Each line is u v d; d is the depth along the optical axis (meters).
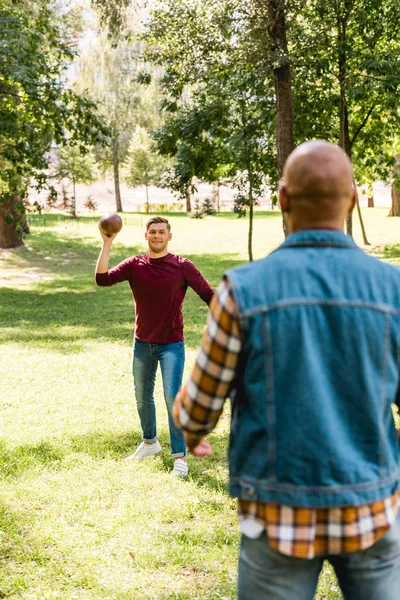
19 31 14.64
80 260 24.83
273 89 14.09
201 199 68.75
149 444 5.23
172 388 4.73
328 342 1.64
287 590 1.72
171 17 13.35
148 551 3.67
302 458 1.61
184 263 4.71
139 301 4.76
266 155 16.39
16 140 15.36
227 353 1.67
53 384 7.82
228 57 13.25
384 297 1.68
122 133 49.81
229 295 1.66
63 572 3.48
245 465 1.70
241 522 1.74
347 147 14.99
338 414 1.64
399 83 12.62
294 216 1.78
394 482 1.69
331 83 13.67
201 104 15.95
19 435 5.81
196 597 3.21
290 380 1.62
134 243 29.42
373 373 1.65
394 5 12.38
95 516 4.13
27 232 30.02
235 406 1.77
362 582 1.73
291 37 12.59
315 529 1.64
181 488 4.57
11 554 3.65
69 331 11.63
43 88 14.76
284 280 1.67
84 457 5.23
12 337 11.08
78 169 49.69
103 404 6.91
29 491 4.52
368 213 39.31
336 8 12.11
